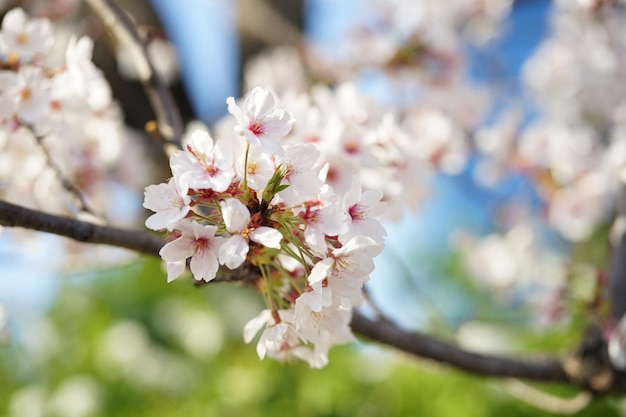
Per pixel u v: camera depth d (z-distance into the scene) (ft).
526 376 3.06
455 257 5.20
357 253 1.95
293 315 2.05
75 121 2.74
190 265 1.95
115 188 3.58
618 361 2.86
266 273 2.13
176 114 2.76
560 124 4.61
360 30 4.37
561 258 4.75
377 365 4.04
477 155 4.40
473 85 4.42
